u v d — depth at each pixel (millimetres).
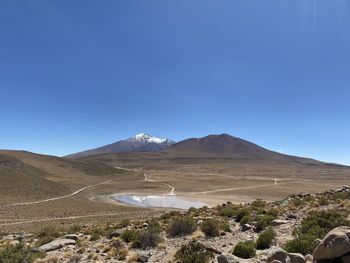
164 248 17734
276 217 23516
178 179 190250
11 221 55281
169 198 109312
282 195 117312
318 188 146375
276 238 16234
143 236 18844
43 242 23703
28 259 16812
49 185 112938
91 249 19188
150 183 162125
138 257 15742
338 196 34188
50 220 56562
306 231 16703
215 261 13305
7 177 103188
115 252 17422
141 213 66188
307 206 29125
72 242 22031
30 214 63500
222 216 29500
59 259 17141
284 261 10781
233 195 117500
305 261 10742
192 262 13766
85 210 71250
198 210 38031
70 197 101125
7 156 131750
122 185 151375
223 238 18953
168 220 30219
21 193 93312
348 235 9922
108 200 102562
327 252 9867
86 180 172125
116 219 54875
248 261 11023
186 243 18250
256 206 35125
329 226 16797
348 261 9641
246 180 190500
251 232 20219
